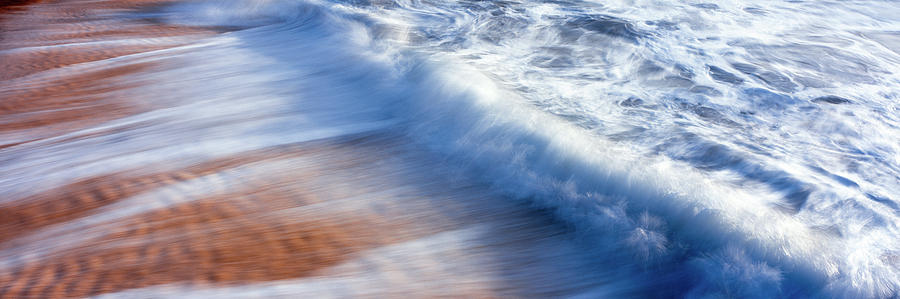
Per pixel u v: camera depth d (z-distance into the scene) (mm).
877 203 3947
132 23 9195
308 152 4691
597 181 3980
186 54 7543
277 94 6031
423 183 4199
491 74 6598
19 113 5730
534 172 4188
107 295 3055
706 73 6840
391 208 3895
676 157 4637
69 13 9844
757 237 3279
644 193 3771
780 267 3113
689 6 9961
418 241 3549
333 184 4191
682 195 3662
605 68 6918
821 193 4062
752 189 4152
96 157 4707
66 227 3701
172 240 3514
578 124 5262
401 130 5051
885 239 3514
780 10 10000
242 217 3760
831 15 9859
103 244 3494
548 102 5777
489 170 4301
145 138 5047
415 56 6656
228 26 9000
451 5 9805
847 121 5457
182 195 4035
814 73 6984
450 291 3125
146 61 7285
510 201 3934
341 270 3262
